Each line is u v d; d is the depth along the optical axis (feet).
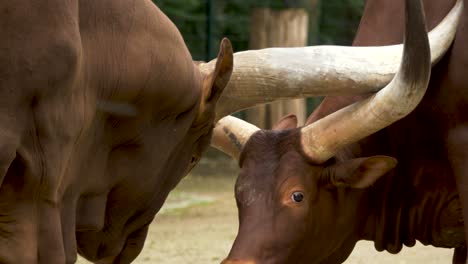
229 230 77.10
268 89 42.60
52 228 31.24
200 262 65.46
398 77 41.42
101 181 35.50
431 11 45.52
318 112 46.80
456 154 43.83
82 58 31.83
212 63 40.57
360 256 68.44
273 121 106.42
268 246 42.55
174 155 38.81
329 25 138.41
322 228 44.39
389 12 47.24
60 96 30.48
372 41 47.47
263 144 44.55
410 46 40.42
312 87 42.60
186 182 100.48
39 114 30.01
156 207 39.11
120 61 34.01
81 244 38.47
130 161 36.35
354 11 138.82
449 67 43.60
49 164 30.58
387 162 43.24
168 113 36.68
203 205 88.17
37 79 29.68
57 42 29.89
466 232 43.50
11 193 30.50
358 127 42.88
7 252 30.66
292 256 43.50
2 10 29.07
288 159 43.80
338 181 43.80
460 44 43.24
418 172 46.47
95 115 33.83
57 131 30.68
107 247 39.06
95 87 33.40
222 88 38.27
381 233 47.16
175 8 122.72
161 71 35.40
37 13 29.55
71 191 33.78
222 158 117.50
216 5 126.72
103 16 33.50
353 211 45.37
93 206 35.70
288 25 110.42
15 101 29.48
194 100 37.58
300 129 44.60
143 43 34.71
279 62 42.39
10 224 30.71
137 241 40.11
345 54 42.83
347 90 42.80
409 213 47.21
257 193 43.39
